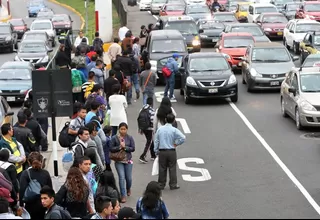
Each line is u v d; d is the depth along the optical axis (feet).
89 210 42.68
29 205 43.65
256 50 109.50
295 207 53.57
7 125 51.29
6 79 104.12
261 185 60.08
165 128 58.75
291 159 68.33
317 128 81.10
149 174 64.34
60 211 38.40
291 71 87.25
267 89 105.60
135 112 92.22
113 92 69.36
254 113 90.99
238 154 70.79
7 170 46.85
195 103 99.19
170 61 98.53
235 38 128.36
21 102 103.76
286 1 220.02
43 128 70.90
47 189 38.83
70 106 54.49
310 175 62.69
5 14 291.58
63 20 216.74
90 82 77.77
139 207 39.09
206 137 78.43
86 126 51.85
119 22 216.13
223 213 52.34
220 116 89.66
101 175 45.39
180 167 66.54
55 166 55.88
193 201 55.93
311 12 190.60
